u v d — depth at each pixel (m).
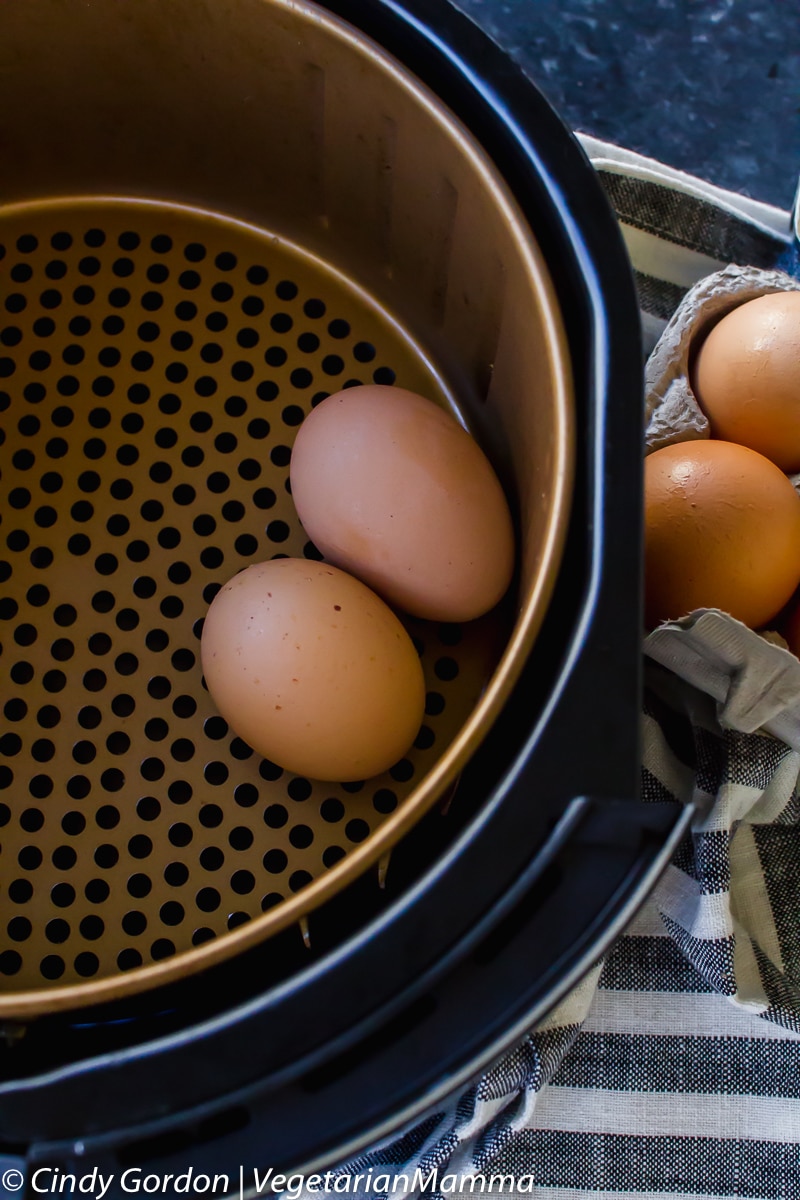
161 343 0.52
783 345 0.50
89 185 0.54
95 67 0.47
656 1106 0.56
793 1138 0.56
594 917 0.34
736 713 0.51
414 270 0.51
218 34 0.44
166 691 0.48
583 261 0.38
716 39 0.75
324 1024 0.33
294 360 0.53
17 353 0.52
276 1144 0.34
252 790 0.47
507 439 0.48
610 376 0.37
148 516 0.50
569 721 0.34
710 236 0.61
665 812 0.33
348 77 0.42
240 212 0.54
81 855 0.46
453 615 0.46
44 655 0.48
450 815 0.44
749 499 0.48
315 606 0.43
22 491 0.50
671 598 0.49
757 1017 0.57
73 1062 0.33
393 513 0.43
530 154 0.39
